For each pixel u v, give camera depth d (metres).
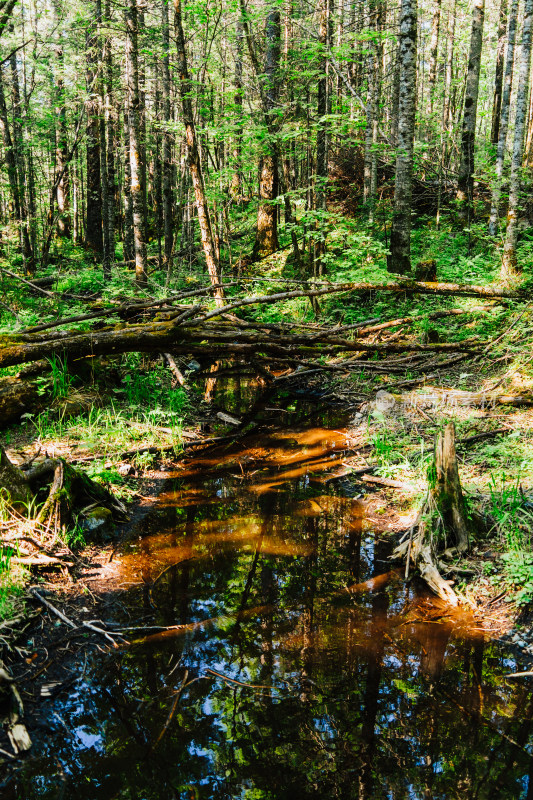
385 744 3.29
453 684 3.74
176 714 3.48
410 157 12.81
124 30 14.16
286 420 9.28
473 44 17.61
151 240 28.67
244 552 5.37
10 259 20.92
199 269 20.02
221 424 9.02
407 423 7.91
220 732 3.35
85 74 18.98
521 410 7.57
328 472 7.19
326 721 3.45
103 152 18.55
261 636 4.20
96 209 24.42
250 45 14.97
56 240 24.80
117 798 2.95
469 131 17.91
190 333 8.51
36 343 7.46
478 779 3.06
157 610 4.45
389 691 3.68
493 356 9.54
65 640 4.04
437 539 4.98
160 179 27.30
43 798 2.94
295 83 16.48
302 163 22.58
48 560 4.75
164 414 8.23
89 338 7.69
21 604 4.23
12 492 5.11
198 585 4.82
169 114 19.88
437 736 3.34
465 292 10.92
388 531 5.74
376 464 7.17
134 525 5.77
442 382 9.21
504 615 4.36
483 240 15.88
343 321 12.91
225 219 20.70
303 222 13.80
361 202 20.98
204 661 3.92
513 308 10.69
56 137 22.98
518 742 3.30
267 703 3.57
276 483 6.93
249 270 18.30
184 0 14.09
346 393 10.16
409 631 4.25
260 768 3.13
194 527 5.81
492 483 5.89
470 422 7.39
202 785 3.01
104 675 3.77
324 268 15.64
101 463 6.55
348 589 4.80
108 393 8.77
